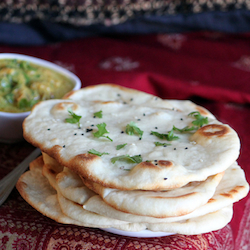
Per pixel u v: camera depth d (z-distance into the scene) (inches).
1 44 47.5
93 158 26.4
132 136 28.0
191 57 47.6
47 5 47.1
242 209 33.3
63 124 28.5
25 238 27.5
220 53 49.9
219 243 28.5
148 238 27.6
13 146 32.8
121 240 27.4
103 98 31.6
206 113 31.0
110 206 26.3
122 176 26.2
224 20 49.6
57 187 27.8
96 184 26.6
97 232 27.7
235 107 39.7
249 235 33.5
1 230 27.7
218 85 41.2
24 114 31.4
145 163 26.3
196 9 48.8
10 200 29.2
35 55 45.0
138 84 39.0
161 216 25.6
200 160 26.7
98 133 27.7
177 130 28.6
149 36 51.3
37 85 33.9
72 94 31.4
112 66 42.9
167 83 39.5
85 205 26.6
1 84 33.6
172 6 48.8
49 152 27.1
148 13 49.0
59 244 27.2
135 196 26.0
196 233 26.6
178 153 27.1
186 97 39.9
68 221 27.0
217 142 27.5
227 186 27.9
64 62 43.1
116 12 48.5
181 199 25.8
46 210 27.5
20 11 46.7
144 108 30.0
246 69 46.4
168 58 46.3
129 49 48.1
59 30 48.5
